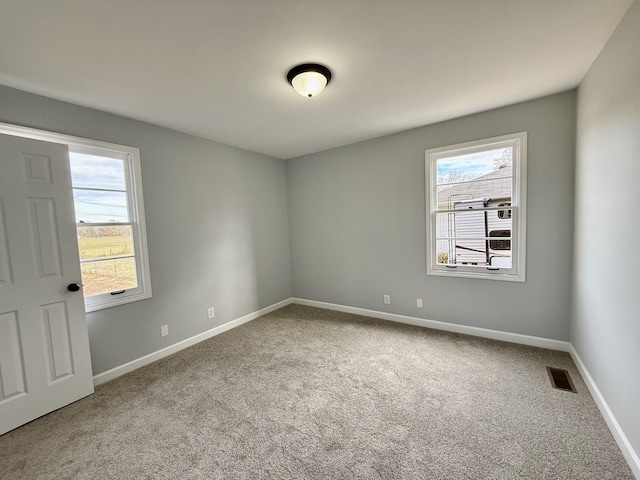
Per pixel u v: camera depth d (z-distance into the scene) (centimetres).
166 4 128
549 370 231
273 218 422
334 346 293
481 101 253
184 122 275
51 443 172
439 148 306
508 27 154
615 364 163
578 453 152
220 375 244
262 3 130
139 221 265
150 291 274
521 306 279
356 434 171
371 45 167
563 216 252
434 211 320
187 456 159
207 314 329
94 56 167
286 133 319
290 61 180
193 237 315
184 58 172
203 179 326
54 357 203
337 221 396
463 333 311
